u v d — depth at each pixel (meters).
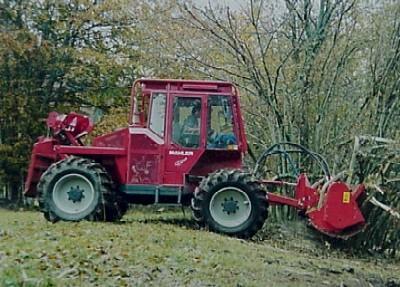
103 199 9.34
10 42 19.39
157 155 9.53
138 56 18.95
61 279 5.30
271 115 11.34
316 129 11.01
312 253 8.77
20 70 20.12
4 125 20.33
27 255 6.10
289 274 6.58
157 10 14.62
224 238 8.51
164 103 9.60
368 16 10.89
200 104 9.61
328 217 8.77
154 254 6.61
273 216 10.51
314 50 11.12
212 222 9.13
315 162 10.89
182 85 9.66
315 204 9.03
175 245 7.34
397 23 10.09
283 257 7.63
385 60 9.96
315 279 6.55
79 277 5.44
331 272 7.17
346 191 8.81
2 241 7.00
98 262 6.04
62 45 20.72
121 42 20.48
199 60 12.92
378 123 9.90
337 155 10.57
